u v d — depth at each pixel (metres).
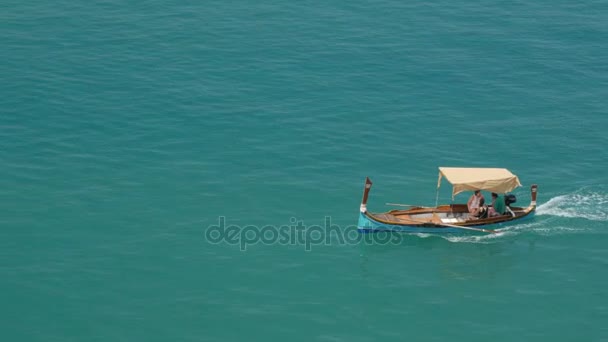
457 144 127.50
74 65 149.25
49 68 147.50
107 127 129.38
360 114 136.12
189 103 137.75
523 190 115.19
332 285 93.56
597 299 91.94
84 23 167.12
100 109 134.75
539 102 142.38
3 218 104.19
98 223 104.25
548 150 126.31
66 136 126.31
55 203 108.38
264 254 99.06
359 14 177.25
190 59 153.62
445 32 169.25
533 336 85.44
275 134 129.00
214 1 182.12
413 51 160.25
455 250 101.69
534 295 92.56
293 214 107.94
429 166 121.00
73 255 97.31
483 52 161.12
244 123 132.12
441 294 92.44
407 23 173.25
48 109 133.88
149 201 109.81
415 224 103.75
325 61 155.00
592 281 95.38
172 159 120.94
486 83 148.75
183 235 102.38
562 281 95.31
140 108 135.62
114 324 85.44
